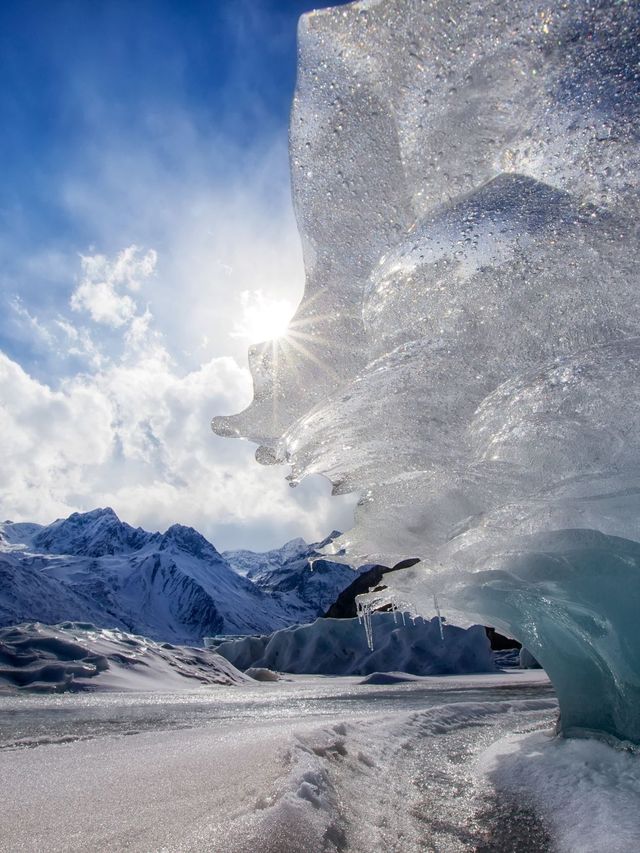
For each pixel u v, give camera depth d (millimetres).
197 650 18797
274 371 3793
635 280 2676
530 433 2672
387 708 7852
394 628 28094
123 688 11680
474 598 3826
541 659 3670
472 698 9703
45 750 3910
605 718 3176
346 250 3502
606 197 2766
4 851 1512
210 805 1849
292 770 2191
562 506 2635
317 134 3430
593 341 2746
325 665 27875
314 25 3305
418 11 3088
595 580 2828
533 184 2984
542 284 2848
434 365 3072
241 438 3832
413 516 3100
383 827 1946
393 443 3066
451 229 3055
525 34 2914
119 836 1582
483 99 3037
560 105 2879
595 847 1765
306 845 1522
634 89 2729
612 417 2488
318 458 3268
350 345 3555
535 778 2672
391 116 3254
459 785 2744
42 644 13289
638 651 2748
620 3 2742
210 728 5203
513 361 2924
